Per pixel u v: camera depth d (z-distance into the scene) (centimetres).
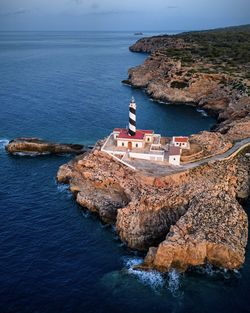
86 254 4575
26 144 7456
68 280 4138
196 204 4809
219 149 6375
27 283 4072
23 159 7244
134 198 5097
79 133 8662
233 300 3897
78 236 4925
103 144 6384
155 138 6656
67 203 5703
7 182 6331
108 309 3769
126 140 6178
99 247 4712
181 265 4238
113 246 4738
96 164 5916
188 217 4559
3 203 5681
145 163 5791
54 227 5109
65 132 8712
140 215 4872
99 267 4353
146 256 4300
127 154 5994
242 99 9900
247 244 4741
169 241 4197
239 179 5791
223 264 4303
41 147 7444
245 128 7625
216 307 3812
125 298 3900
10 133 8600
